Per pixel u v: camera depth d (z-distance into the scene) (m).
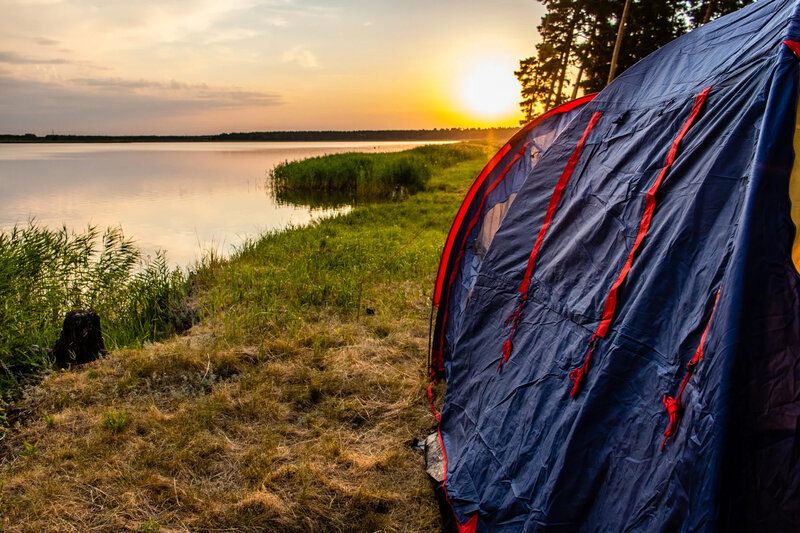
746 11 2.66
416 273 7.77
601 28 22.50
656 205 2.38
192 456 3.32
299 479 3.12
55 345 4.75
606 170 2.88
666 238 2.23
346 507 2.95
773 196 1.84
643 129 2.78
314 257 8.78
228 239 12.38
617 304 2.33
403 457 3.37
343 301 6.37
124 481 3.08
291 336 5.19
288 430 3.65
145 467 3.21
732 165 2.08
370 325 5.63
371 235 11.10
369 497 3.00
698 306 1.94
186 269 8.86
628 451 1.99
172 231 13.41
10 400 4.05
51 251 6.73
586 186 2.99
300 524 2.82
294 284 6.95
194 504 2.91
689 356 1.89
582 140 3.24
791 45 2.06
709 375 1.73
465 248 4.49
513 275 3.27
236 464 3.30
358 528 2.81
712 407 1.67
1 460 3.28
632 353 2.12
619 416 2.08
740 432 1.62
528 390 2.71
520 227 3.40
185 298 6.84
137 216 15.89
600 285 2.52
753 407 1.64
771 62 2.15
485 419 2.97
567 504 2.10
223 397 4.01
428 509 2.95
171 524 2.79
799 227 1.87
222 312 6.11
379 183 22.11
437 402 4.07
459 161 37.31
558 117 4.06
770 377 1.66
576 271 2.75
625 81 3.18
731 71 2.40
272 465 3.29
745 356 1.67
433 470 3.18
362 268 8.00
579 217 2.94
